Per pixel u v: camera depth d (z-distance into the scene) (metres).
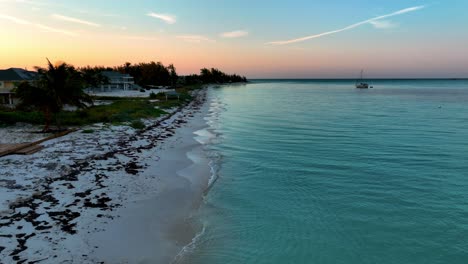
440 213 14.58
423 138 30.83
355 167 21.38
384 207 15.22
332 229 13.09
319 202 15.73
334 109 59.06
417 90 146.50
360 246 11.88
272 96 101.94
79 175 17.17
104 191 15.41
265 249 11.55
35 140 24.20
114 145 24.50
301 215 14.32
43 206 13.14
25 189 14.55
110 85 99.25
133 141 26.89
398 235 12.70
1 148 20.31
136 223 12.66
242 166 21.53
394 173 20.14
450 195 16.64
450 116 48.03
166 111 51.09
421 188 17.61
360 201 15.87
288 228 13.12
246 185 17.94
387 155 24.39
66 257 9.88
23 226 11.41
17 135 26.36
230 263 10.66
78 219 12.37
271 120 43.88
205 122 42.41
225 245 11.71
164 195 15.80
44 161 18.77
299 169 20.92
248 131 35.09
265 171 20.48
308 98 91.56
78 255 10.07
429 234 12.79
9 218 11.91
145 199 15.09
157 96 74.50
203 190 17.06
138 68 149.25
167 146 26.58
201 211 14.45
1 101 48.97
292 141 29.56
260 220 13.76
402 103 72.50
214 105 68.94
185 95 86.69
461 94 110.94
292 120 43.78
